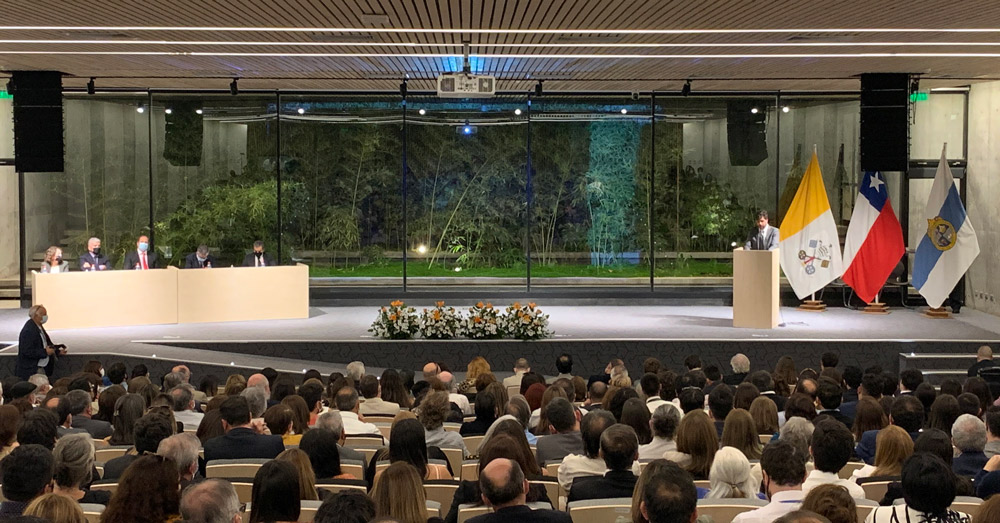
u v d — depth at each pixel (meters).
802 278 16.28
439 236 17.59
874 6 9.15
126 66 13.95
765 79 15.48
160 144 17.25
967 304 17.19
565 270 17.67
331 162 17.42
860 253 16.11
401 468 3.83
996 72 14.57
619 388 7.04
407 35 11.14
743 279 14.39
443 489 4.89
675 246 17.64
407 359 13.31
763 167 17.52
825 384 7.06
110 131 17.23
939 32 10.73
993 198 16.31
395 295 17.44
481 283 17.61
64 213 17.36
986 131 16.52
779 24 10.25
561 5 9.20
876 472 5.21
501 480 3.69
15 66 13.94
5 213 17.92
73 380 8.24
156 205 17.34
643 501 3.22
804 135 17.39
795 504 3.99
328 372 12.62
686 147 17.53
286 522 3.48
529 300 17.41
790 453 4.20
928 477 3.66
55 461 4.38
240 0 8.88
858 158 17.39
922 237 15.67
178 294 14.62
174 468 3.78
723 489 4.59
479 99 17.50
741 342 13.29
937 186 15.54
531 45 11.88
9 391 8.10
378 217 17.52
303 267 15.36
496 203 17.59
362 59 13.19
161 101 17.22
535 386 8.02
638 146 17.55
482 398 6.96
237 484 4.76
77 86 16.52
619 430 4.66
